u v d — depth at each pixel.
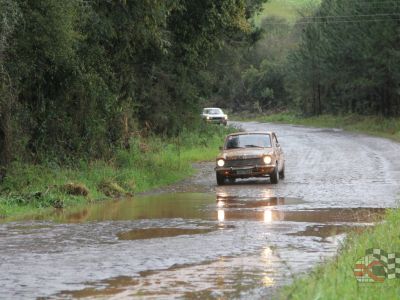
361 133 96.25
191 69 66.50
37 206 28.61
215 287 14.16
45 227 22.77
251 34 87.38
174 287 14.18
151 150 51.81
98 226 22.83
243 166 37.91
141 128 62.66
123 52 41.91
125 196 33.44
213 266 16.16
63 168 36.47
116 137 44.84
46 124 37.41
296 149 66.19
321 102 147.88
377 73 102.69
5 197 28.95
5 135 32.53
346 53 109.44
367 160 52.69
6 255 17.69
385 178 39.16
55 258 17.25
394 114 110.94
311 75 138.50
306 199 30.06
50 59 35.12
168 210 27.09
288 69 160.12
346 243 17.92
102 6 38.84
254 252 17.80
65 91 38.09
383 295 12.17
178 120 68.62
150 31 41.06
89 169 37.34
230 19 48.47
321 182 38.00
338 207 26.98
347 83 116.69
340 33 111.69
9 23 30.70
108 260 16.94
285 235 20.30
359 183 36.75
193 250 18.14
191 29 48.25
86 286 14.30
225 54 86.25
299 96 160.12
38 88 36.78
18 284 14.50
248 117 169.75
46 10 33.03
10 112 32.94
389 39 96.81
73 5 34.88
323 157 56.72
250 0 85.81
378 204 27.67
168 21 47.06
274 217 24.31
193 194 33.81
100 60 40.28
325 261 15.84
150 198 32.19
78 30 36.28
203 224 22.89
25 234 21.22
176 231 21.45
